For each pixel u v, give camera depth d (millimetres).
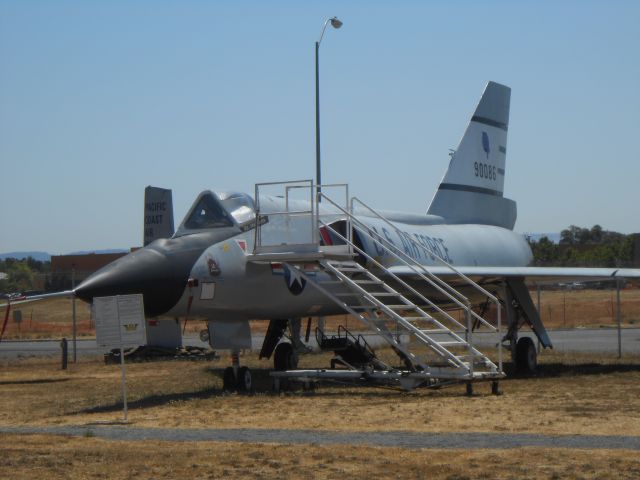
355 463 11086
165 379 24484
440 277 23797
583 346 36688
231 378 20562
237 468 10938
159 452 12047
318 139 33281
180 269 18859
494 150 33062
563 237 175125
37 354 37969
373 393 19328
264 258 19844
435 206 30328
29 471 10898
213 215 20656
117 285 18047
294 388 20672
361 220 23938
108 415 16750
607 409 15773
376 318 20422
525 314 25000
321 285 22250
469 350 19078
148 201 36000
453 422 14648
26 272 99438
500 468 10680
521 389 19562
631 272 24141
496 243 30875
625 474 10258
